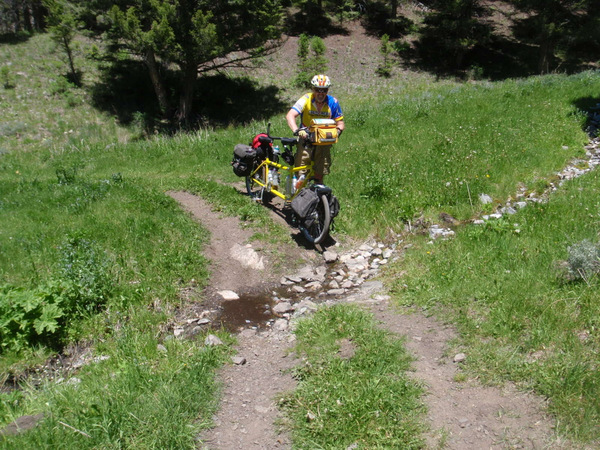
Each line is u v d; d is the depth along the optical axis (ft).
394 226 22.31
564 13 105.50
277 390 12.26
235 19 76.64
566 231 18.38
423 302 15.53
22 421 11.02
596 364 11.44
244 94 95.76
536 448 9.74
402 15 126.93
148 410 11.14
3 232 22.63
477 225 20.31
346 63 110.22
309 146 21.09
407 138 35.45
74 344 15.17
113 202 26.27
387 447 9.98
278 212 25.17
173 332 15.83
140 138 77.71
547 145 31.71
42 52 99.60
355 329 14.21
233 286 19.15
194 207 26.40
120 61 97.09
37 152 65.05
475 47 120.88
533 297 14.29
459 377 11.96
